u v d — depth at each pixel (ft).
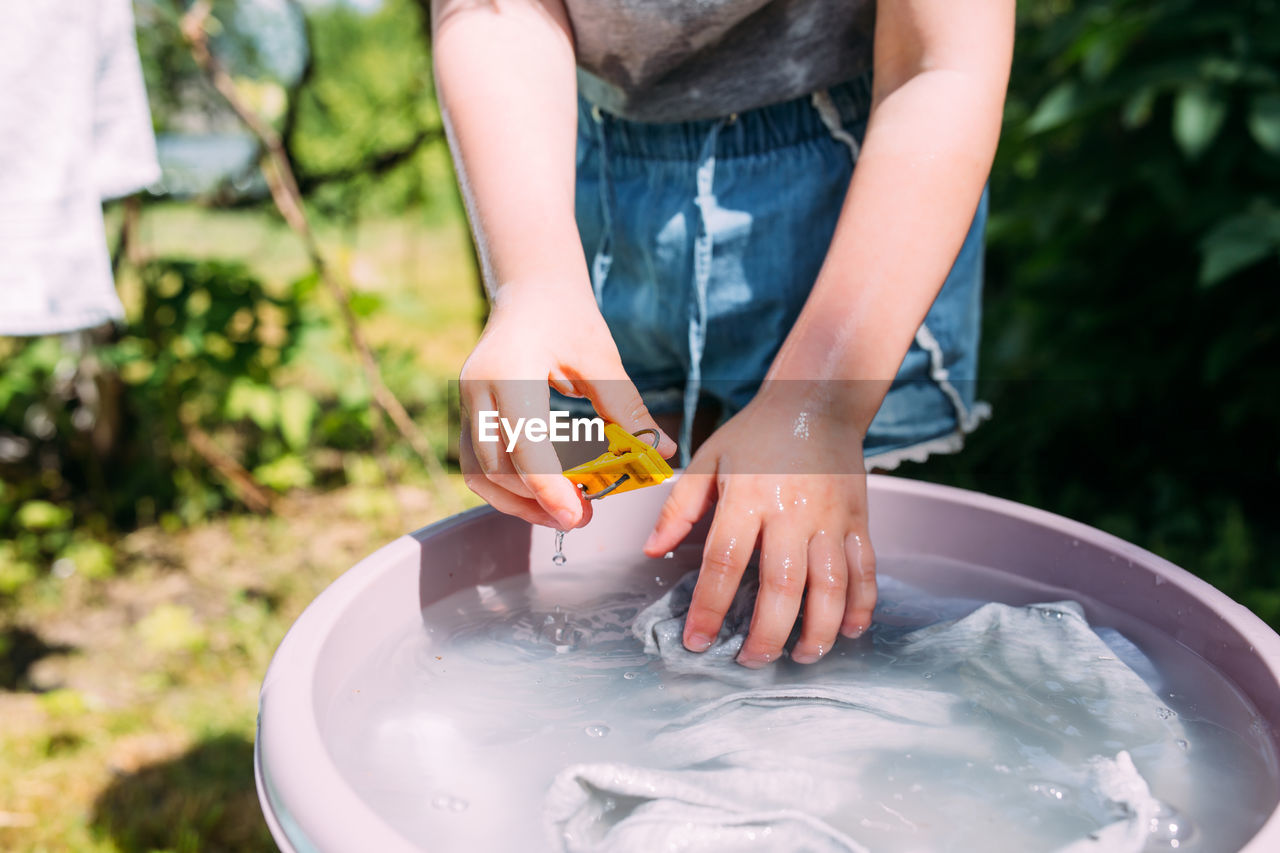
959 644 2.40
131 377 8.41
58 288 4.66
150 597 7.05
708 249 3.11
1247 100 6.23
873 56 2.94
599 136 3.27
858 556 2.33
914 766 1.97
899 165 2.45
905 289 2.39
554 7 2.89
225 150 9.29
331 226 10.96
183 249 12.67
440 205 14.55
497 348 2.27
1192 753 1.98
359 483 8.73
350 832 1.52
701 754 1.99
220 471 8.41
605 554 3.00
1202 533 6.96
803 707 2.15
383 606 2.45
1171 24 6.35
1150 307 7.31
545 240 2.48
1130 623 2.48
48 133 4.61
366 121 10.18
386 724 2.12
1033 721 2.11
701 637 2.35
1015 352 7.94
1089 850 1.65
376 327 12.17
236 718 5.56
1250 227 5.91
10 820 4.65
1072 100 6.40
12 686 5.92
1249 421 7.39
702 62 2.95
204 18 6.89
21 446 8.66
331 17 10.75
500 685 2.30
